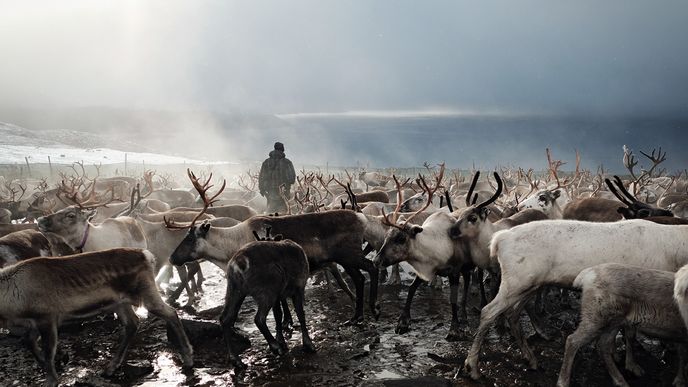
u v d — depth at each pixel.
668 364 6.29
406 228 7.50
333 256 8.09
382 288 9.90
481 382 6.01
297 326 7.89
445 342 7.20
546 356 6.60
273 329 7.83
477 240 7.41
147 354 6.98
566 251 6.11
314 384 6.08
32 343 6.04
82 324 7.98
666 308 5.23
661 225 6.25
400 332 7.61
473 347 6.14
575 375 6.09
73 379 6.32
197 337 7.22
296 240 7.93
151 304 6.52
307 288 10.06
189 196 17.05
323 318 8.32
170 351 7.07
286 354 6.90
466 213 7.44
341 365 6.55
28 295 5.85
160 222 9.40
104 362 6.78
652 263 6.07
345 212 8.26
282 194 13.21
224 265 8.08
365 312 8.60
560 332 7.34
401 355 6.84
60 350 6.74
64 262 6.13
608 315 5.45
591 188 19.31
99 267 6.24
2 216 14.67
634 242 6.11
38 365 6.71
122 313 6.55
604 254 6.08
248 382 6.16
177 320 6.62
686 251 6.08
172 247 9.30
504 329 7.38
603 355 5.66
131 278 6.41
